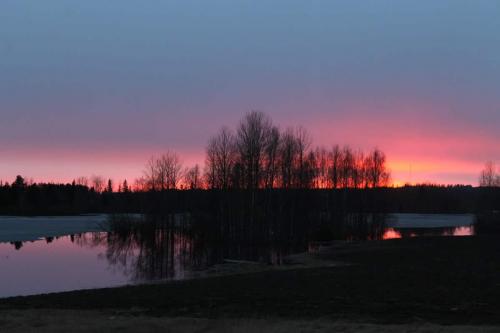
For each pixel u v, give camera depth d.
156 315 18.22
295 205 72.81
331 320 16.81
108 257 48.41
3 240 64.62
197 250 58.84
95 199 160.38
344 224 84.50
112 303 20.92
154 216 84.50
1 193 149.62
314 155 81.88
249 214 69.62
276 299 21.14
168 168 89.75
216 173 72.19
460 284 24.91
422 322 16.48
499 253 42.59
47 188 161.38
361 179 87.44
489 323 16.34
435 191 189.88
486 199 118.19
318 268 33.44
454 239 58.50
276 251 57.50
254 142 70.44
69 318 17.09
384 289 23.44
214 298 21.62
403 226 107.44
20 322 16.16
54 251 52.25
